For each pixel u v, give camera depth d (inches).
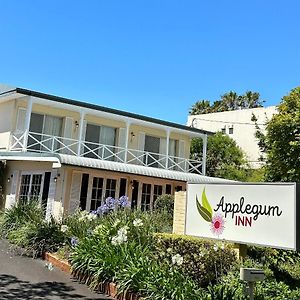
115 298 294.7
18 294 291.4
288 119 634.2
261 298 239.5
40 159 656.4
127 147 906.7
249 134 1403.8
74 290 310.5
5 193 759.7
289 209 276.2
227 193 315.6
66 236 421.1
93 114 872.9
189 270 299.3
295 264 328.2
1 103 856.3
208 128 1515.7
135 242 339.3
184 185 832.9
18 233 464.4
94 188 693.3
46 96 772.6
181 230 410.0
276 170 657.0
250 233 294.8
